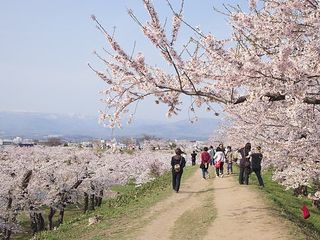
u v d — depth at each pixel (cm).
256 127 1162
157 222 1373
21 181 3241
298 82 737
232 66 752
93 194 4403
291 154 1121
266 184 2588
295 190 2320
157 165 5728
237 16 789
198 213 1462
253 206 1466
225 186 2162
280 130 1181
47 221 4112
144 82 864
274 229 1121
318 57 738
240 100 832
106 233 1295
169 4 798
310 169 1141
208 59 841
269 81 755
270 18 766
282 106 947
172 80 898
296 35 761
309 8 739
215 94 877
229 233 1120
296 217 1512
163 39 802
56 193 3528
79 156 4731
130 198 2402
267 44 842
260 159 2020
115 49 832
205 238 1089
